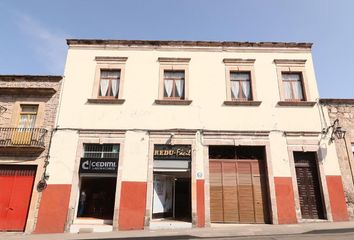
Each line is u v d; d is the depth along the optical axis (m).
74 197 12.12
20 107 13.61
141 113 13.52
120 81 14.09
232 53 14.78
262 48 14.86
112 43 14.85
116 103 13.70
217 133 13.18
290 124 13.37
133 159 12.73
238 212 12.37
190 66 14.47
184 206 13.17
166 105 13.70
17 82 14.01
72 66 14.39
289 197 12.27
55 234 11.02
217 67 14.46
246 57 14.70
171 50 14.82
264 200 12.54
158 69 14.40
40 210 11.84
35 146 12.43
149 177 12.47
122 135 13.12
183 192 13.38
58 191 12.14
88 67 14.40
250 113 13.57
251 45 14.87
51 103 13.60
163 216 12.73
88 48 14.78
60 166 12.54
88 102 13.69
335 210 12.09
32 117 13.55
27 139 12.80
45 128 13.11
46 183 12.23
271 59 14.64
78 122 13.30
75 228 11.59
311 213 12.34
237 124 13.37
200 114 13.53
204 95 13.89
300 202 12.45
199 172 12.61
